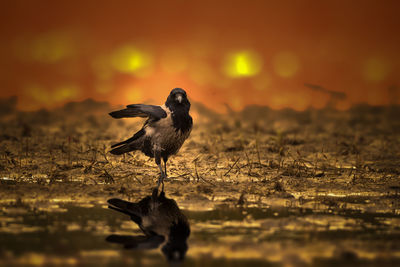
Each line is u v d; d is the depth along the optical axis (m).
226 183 12.48
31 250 7.39
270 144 18.61
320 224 9.01
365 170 14.45
